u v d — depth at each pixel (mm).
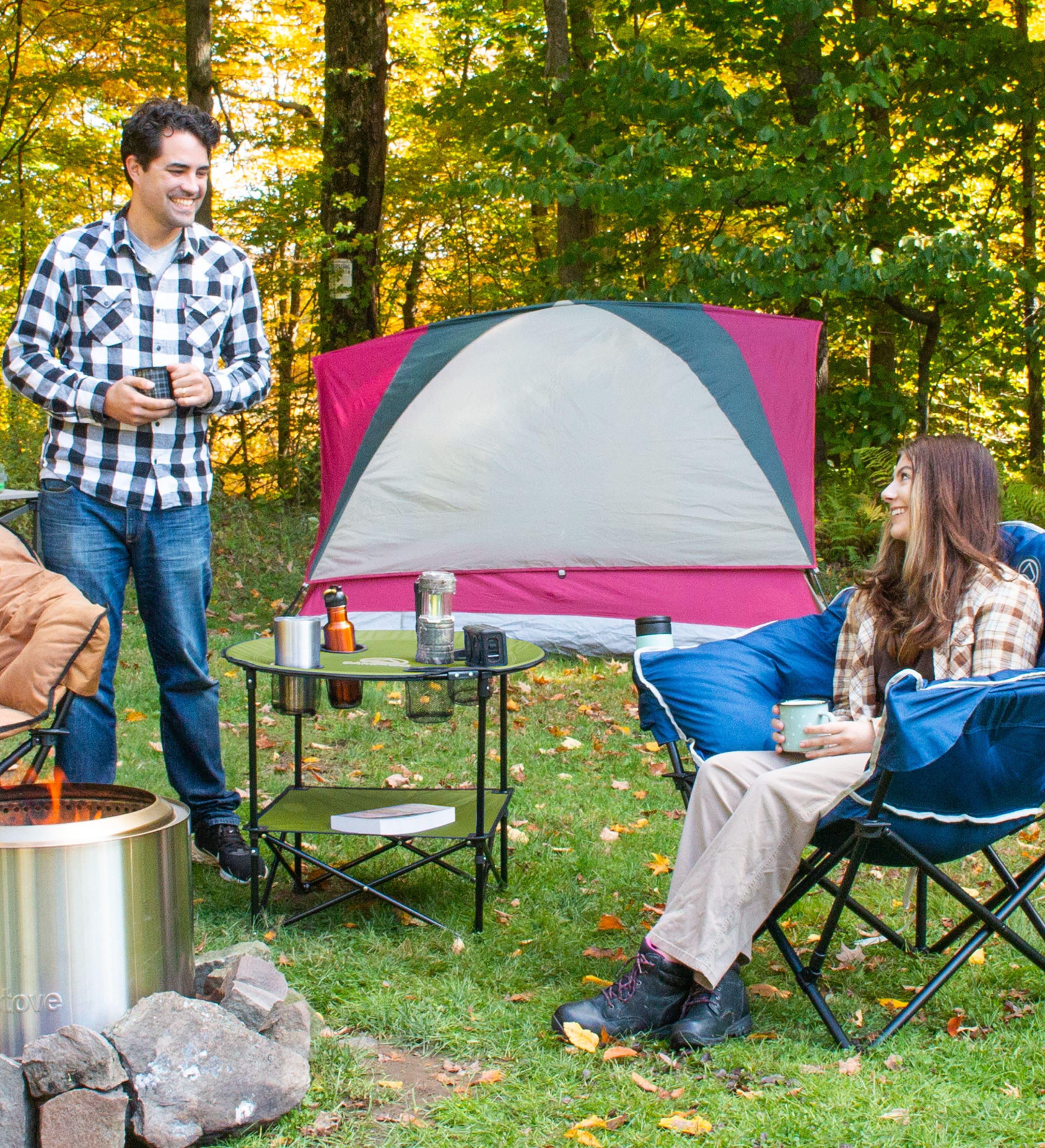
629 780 4516
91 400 3082
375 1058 2396
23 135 12148
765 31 10250
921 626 2564
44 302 3141
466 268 14398
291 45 12906
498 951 2926
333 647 3275
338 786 4227
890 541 2752
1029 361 11461
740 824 2432
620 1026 2465
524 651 3277
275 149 11477
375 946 2930
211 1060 2037
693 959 2400
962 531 2574
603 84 9977
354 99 10984
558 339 6410
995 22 10328
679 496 6180
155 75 11469
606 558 6188
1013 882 2703
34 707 2600
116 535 3225
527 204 14188
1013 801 2459
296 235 10539
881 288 9180
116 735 3758
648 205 8945
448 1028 2502
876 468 9461
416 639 3574
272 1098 2098
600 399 6285
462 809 3248
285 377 11352
